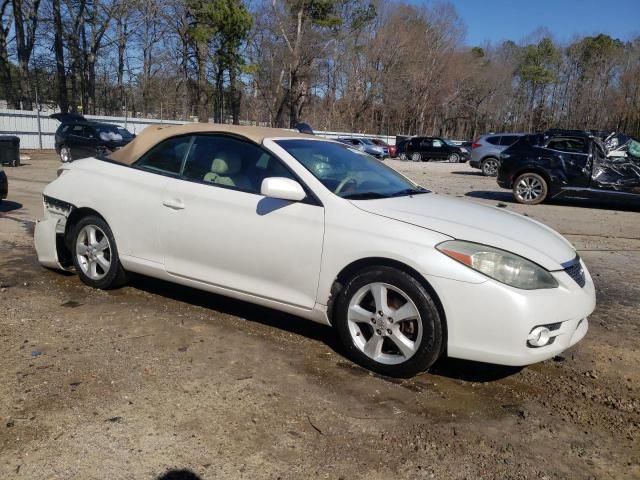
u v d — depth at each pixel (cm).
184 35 4131
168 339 385
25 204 938
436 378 354
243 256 390
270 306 392
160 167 446
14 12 3400
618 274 631
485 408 319
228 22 3772
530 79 7350
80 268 484
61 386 313
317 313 370
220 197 402
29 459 250
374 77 6047
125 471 245
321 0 4456
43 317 414
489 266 321
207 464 252
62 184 491
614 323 470
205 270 413
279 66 4775
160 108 4559
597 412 322
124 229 450
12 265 543
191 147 435
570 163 1136
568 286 334
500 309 315
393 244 337
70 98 4303
